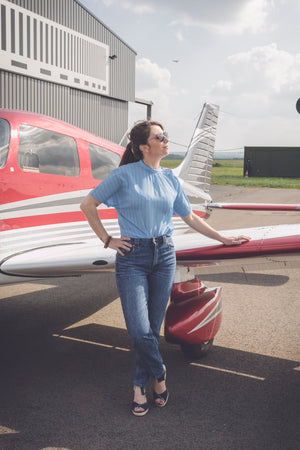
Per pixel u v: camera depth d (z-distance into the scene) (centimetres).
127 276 200
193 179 487
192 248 236
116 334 323
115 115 1731
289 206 392
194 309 266
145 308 202
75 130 314
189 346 270
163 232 204
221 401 224
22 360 276
